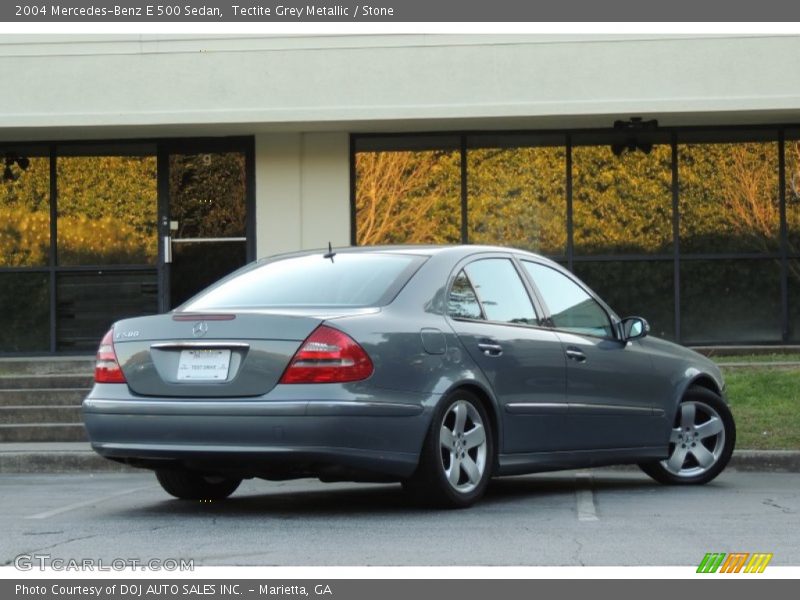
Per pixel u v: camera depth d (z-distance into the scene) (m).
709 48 19.64
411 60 19.92
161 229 21.53
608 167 21.00
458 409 9.46
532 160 21.03
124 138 21.56
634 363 11.27
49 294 21.69
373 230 21.19
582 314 11.09
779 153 20.84
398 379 9.00
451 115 19.83
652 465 11.81
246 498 10.94
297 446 8.66
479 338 9.73
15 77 20.19
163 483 10.51
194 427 8.88
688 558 7.52
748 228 20.86
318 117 19.95
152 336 9.23
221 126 20.45
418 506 9.59
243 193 21.47
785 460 13.29
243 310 9.29
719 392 12.26
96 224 21.70
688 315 20.86
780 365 18.03
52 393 17.11
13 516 9.74
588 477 12.84
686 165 20.92
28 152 21.73
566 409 10.45
